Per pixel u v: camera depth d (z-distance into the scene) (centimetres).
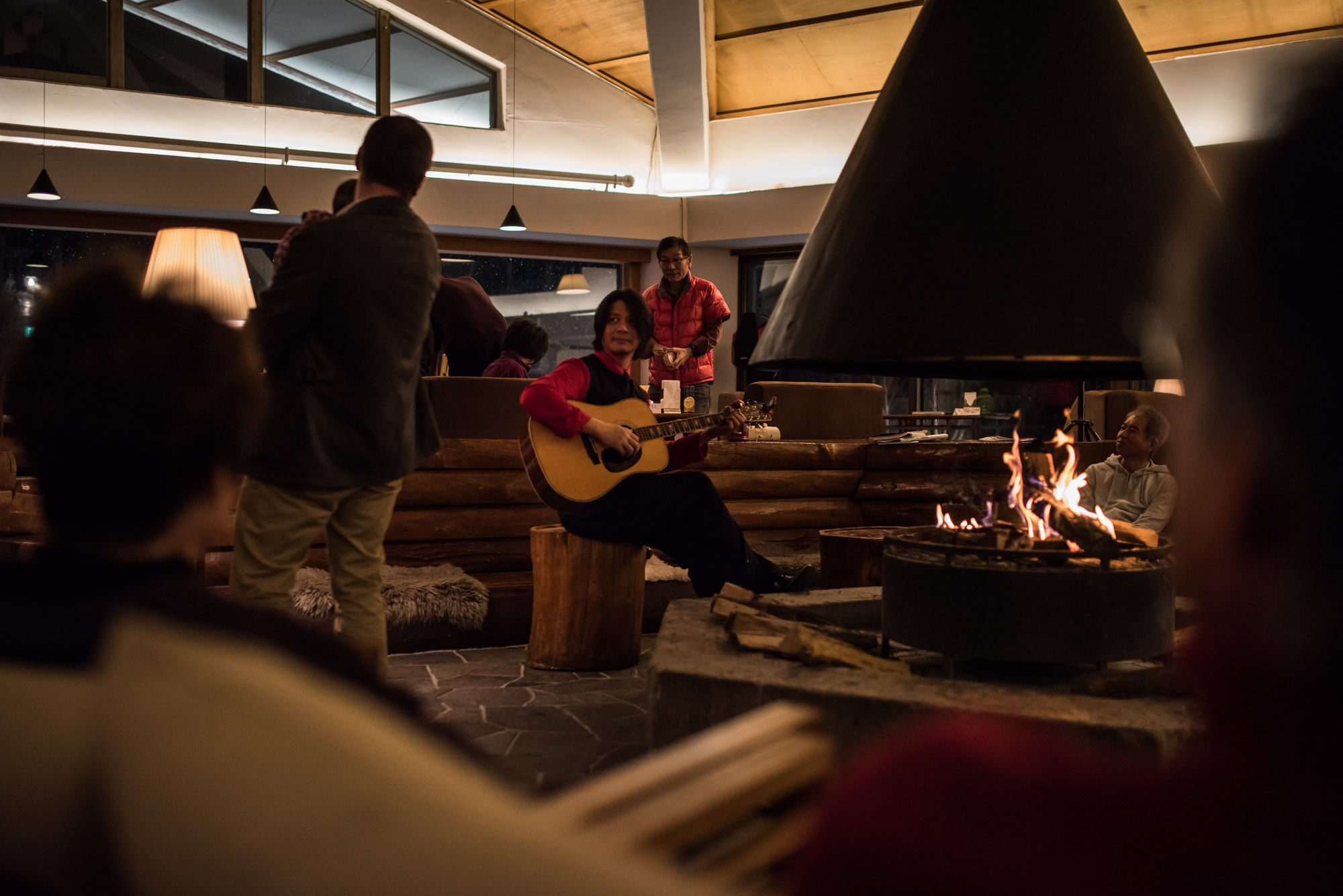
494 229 970
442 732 70
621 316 367
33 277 890
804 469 523
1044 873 41
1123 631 204
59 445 69
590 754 257
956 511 293
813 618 260
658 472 355
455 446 430
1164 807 41
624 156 1027
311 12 938
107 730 51
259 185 898
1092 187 215
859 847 44
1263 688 38
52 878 55
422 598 381
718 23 891
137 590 65
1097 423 566
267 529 238
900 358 214
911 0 827
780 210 979
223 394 75
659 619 434
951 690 189
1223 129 809
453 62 979
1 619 61
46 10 860
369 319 243
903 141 231
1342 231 35
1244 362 38
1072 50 227
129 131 879
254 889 47
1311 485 35
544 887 47
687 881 49
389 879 47
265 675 49
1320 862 38
